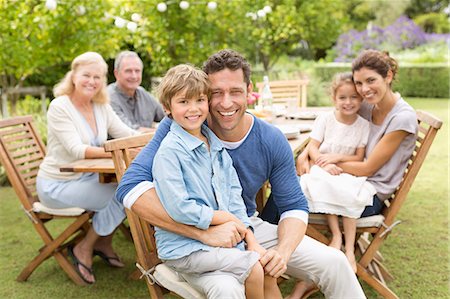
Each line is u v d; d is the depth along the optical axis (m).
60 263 3.29
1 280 3.35
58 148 3.24
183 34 6.93
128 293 3.14
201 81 2.05
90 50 6.08
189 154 2.04
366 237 3.68
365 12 20.81
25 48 5.63
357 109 3.03
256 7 7.32
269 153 2.21
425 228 4.14
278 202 2.30
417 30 16.67
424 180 5.67
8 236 4.17
